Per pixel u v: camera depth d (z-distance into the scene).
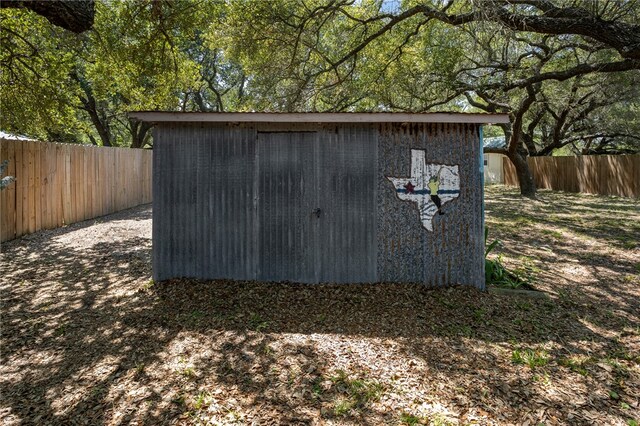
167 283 5.24
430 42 11.95
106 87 12.31
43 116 10.35
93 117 18.28
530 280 5.62
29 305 4.70
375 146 5.22
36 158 8.85
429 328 3.98
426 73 12.13
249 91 13.28
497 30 7.05
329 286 5.17
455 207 5.20
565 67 11.91
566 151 33.94
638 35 6.18
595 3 6.41
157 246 5.39
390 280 5.25
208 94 24.34
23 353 3.56
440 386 2.96
